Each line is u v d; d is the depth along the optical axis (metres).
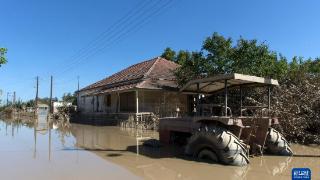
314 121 15.09
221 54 20.20
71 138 17.91
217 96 16.88
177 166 9.70
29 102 76.75
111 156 11.72
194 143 10.81
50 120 40.09
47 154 12.44
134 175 8.84
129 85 27.33
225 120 9.91
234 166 9.57
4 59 16.11
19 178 8.69
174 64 30.77
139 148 13.43
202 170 9.16
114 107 30.41
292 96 15.70
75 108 42.22
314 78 16.88
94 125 27.31
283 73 18.72
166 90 24.69
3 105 89.25
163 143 13.73
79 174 9.03
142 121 22.61
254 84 11.92
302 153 11.89
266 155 11.37
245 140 10.67
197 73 21.00
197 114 12.00
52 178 8.62
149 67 28.86
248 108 12.17
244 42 19.81
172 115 22.80
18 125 32.44
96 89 35.50
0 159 11.41
